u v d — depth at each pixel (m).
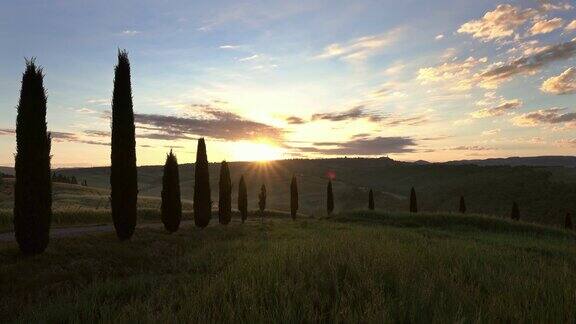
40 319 6.38
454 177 186.62
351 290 6.07
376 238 17.39
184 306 5.88
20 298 9.76
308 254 9.51
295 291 6.22
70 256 16.45
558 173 120.12
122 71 23.11
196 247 20.48
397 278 7.04
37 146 17.36
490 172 167.62
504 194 107.94
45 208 17.19
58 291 9.59
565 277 7.71
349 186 176.38
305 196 158.50
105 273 13.42
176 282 9.44
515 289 6.62
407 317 5.18
